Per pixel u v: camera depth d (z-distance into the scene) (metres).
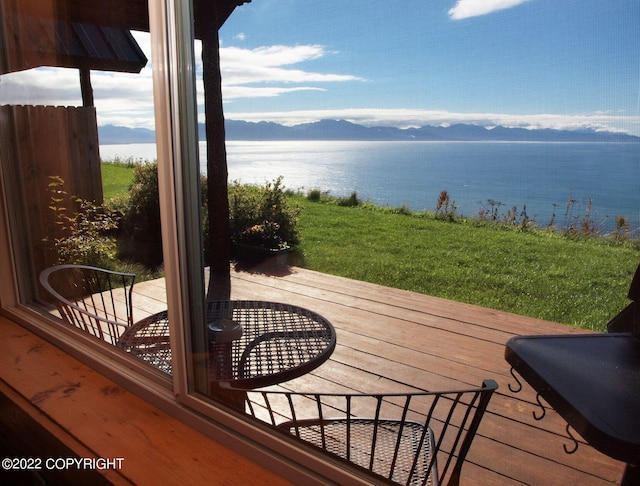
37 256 1.95
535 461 0.99
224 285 1.39
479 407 1.08
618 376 0.83
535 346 0.94
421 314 1.21
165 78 0.94
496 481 1.02
